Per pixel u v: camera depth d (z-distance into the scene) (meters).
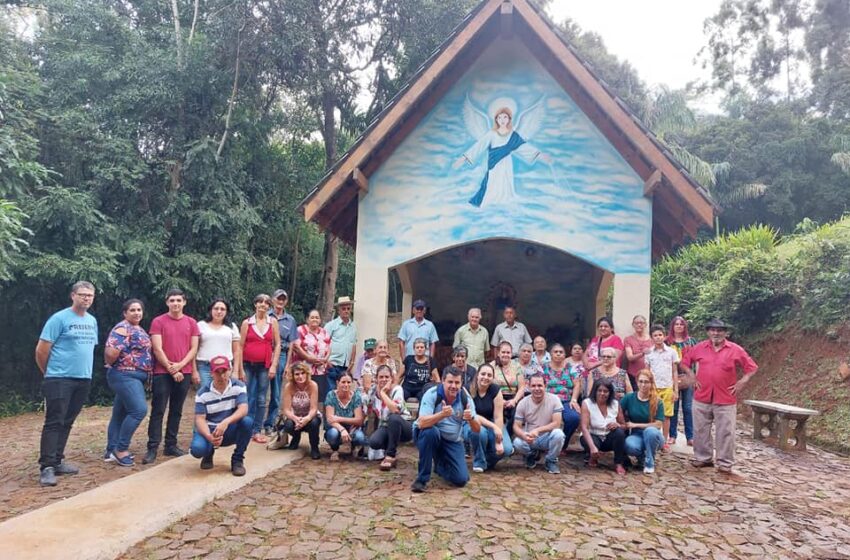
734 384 6.79
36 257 11.69
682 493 5.89
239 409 5.85
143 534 4.44
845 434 8.85
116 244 12.88
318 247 22.44
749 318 13.28
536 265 12.98
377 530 4.66
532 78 8.34
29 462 6.89
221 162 14.94
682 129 25.58
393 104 7.91
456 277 13.21
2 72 12.18
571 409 7.07
